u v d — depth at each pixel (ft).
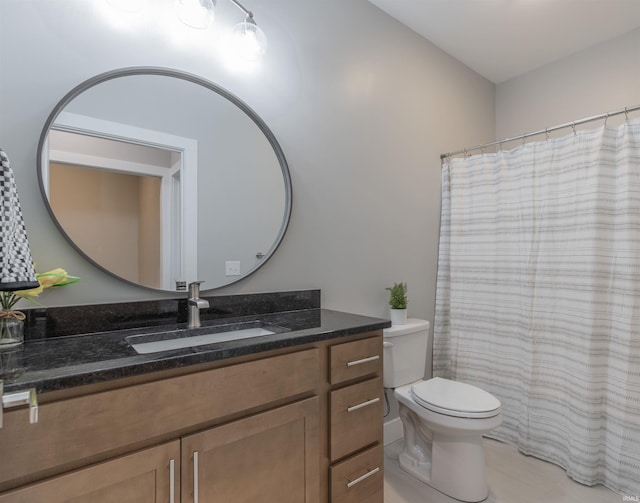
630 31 7.75
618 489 5.62
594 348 5.92
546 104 9.05
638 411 5.56
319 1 6.23
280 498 3.53
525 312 6.86
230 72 5.12
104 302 4.14
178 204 4.66
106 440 2.59
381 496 4.58
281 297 5.49
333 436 4.05
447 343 8.08
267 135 5.45
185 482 2.92
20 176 3.67
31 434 2.33
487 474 6.09
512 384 7.07
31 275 3.09
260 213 5.36
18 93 3.67
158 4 4.54
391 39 7.36
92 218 4.07
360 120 6.77
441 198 8.32
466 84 9.09
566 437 6.23
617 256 5.88
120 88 4.25
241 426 3.25
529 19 7.41
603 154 5.98
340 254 6.39
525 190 6.97
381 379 4.64
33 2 3.77
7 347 3.22
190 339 4.27
